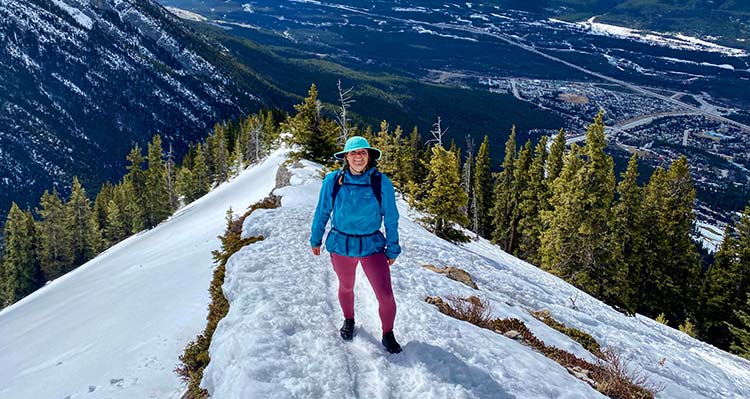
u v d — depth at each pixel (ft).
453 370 16.96
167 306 34.06
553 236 104.63
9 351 39.63
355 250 17.58
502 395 16.29
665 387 27.53
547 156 168.35
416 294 27.45
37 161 600.80
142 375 24.16
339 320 20.76
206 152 317.83
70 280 88.79
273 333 18.03
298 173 78.02
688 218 119.96
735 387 37.37
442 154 94.32
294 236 32.32
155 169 257.75
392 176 161.27
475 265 45.98
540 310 38.52
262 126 286.87
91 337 33.76
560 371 20.30
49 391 25.50
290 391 14.85
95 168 649.20
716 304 114.21
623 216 113.80
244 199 121.08
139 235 148.05
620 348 34.68
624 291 98.17
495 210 185.88
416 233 56.70
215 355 17.97
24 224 216.13
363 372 16.92
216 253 36.96
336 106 639.35
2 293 222.28
